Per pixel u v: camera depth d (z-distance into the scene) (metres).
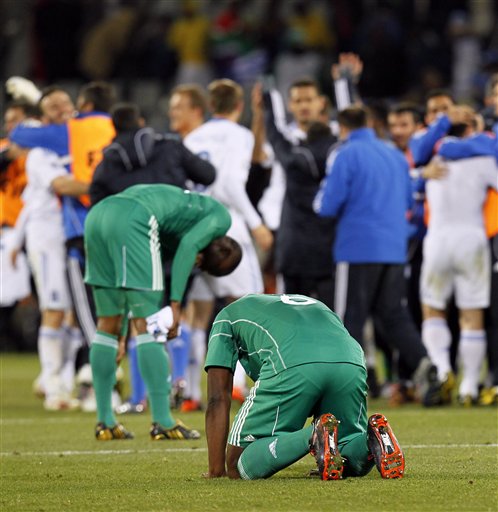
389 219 37.50
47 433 31.05
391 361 42.88
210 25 74.62
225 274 27.88
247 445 20.98
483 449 26.08
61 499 19.84
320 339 20.81
